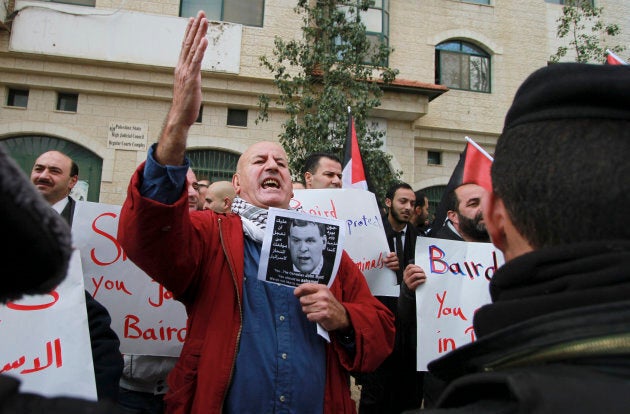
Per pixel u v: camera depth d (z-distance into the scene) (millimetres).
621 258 682
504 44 11656
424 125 10914
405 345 3254
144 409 2594
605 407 592
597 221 731
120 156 9031
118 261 2590
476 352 805
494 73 11523
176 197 1605
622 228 723
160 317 2584
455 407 777
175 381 1777
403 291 2801
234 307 1803
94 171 9062
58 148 9008
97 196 9023
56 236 628
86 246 2566
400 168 10320
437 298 2590
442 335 2549
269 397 1705
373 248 3066
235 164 9602
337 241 1931
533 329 703
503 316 775
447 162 11141
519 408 629
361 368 1893
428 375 2602
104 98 9125
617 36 12039
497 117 11352
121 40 8977
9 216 562
